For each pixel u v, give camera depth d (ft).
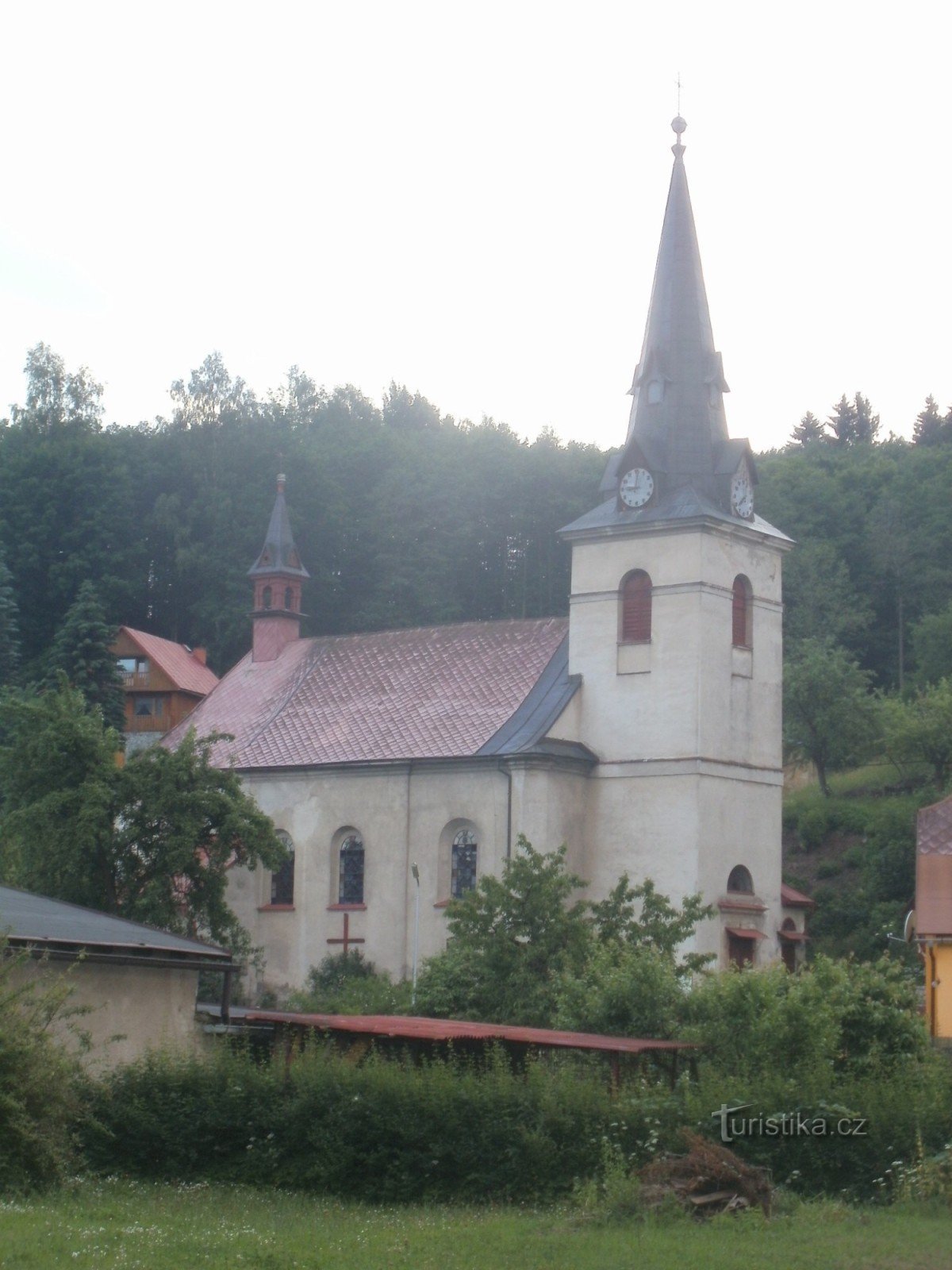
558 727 172.35
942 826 134.82
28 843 152.25
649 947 121.80
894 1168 81.71
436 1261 64.95
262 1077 89.66
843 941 208.95
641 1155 82.43
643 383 178.70
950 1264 66.28
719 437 178.40
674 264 180.86
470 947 131.34
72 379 368.89
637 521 173.27
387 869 176.86
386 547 340.18
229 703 204.03
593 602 176.65
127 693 304.71
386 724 184.96
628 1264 65.10
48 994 83.20
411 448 368.07
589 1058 100.89
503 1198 83.10
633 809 170.50
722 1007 101.71
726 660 173.06
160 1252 63.57
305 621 331.77
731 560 175.01
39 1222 68.03
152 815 152.15
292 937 181.16
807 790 280.10
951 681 273.54
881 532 388.98
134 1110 89.51
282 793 185.37
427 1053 98.02
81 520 331.98
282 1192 85.51
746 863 172.96
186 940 108.17
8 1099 76.74
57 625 329.72
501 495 351.87
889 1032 104.32
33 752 154.51
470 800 172.55
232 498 341.41
